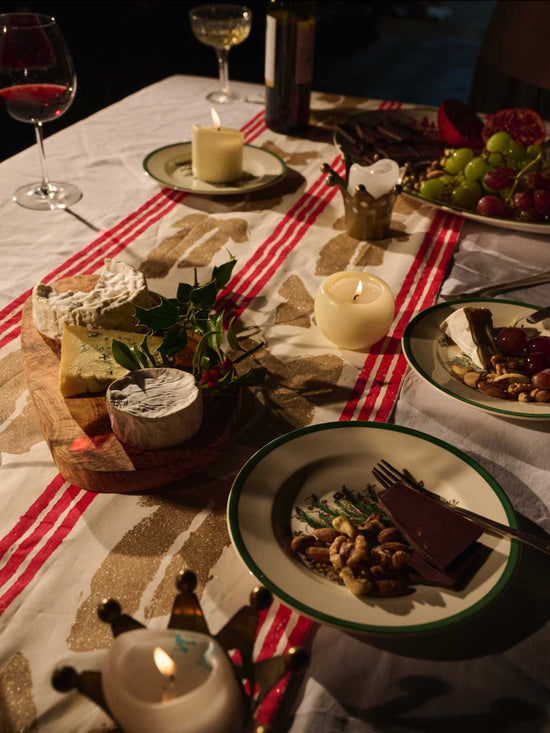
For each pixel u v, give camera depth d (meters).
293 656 0.45
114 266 0.99
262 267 1.13
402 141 1.50
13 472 0.73
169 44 4.59
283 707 0.52
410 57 5.70
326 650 0.56
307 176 1.44
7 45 1.12
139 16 4.43
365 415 0.82
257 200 1.34
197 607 0.48
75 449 0.71
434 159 1.45
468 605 0.56
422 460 0.71
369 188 1.17
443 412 0.82
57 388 0.81
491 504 0.65
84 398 0.79
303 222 1.27
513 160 1.29
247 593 0.61
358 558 0.59
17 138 3.45
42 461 0.75
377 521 0.64
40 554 0.64
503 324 0.94
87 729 0.50
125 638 0.41
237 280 1.09
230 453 0.76
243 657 0.46
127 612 0.59
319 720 0.51
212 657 0.41
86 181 1.38
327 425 0.74
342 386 0.87
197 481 0.72
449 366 0.87
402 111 1.63
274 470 0.69
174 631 0.42
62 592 0.60
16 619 0.58
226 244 1.19
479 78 2.44
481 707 0.52
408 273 1.12
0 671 0.54
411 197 1.28
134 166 1.45
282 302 1.04
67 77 1.19
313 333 0.98
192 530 0.67
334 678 0.54
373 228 1.20
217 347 0.78
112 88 4.07
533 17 2.16
